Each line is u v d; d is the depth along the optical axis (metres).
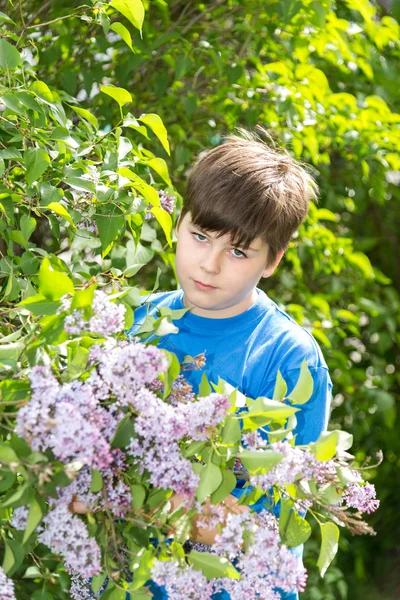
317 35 2.28
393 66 2.72
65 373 1.06
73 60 2.21
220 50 2.20
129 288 1.16
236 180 1.21
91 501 1.05
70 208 1.40
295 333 1.34
